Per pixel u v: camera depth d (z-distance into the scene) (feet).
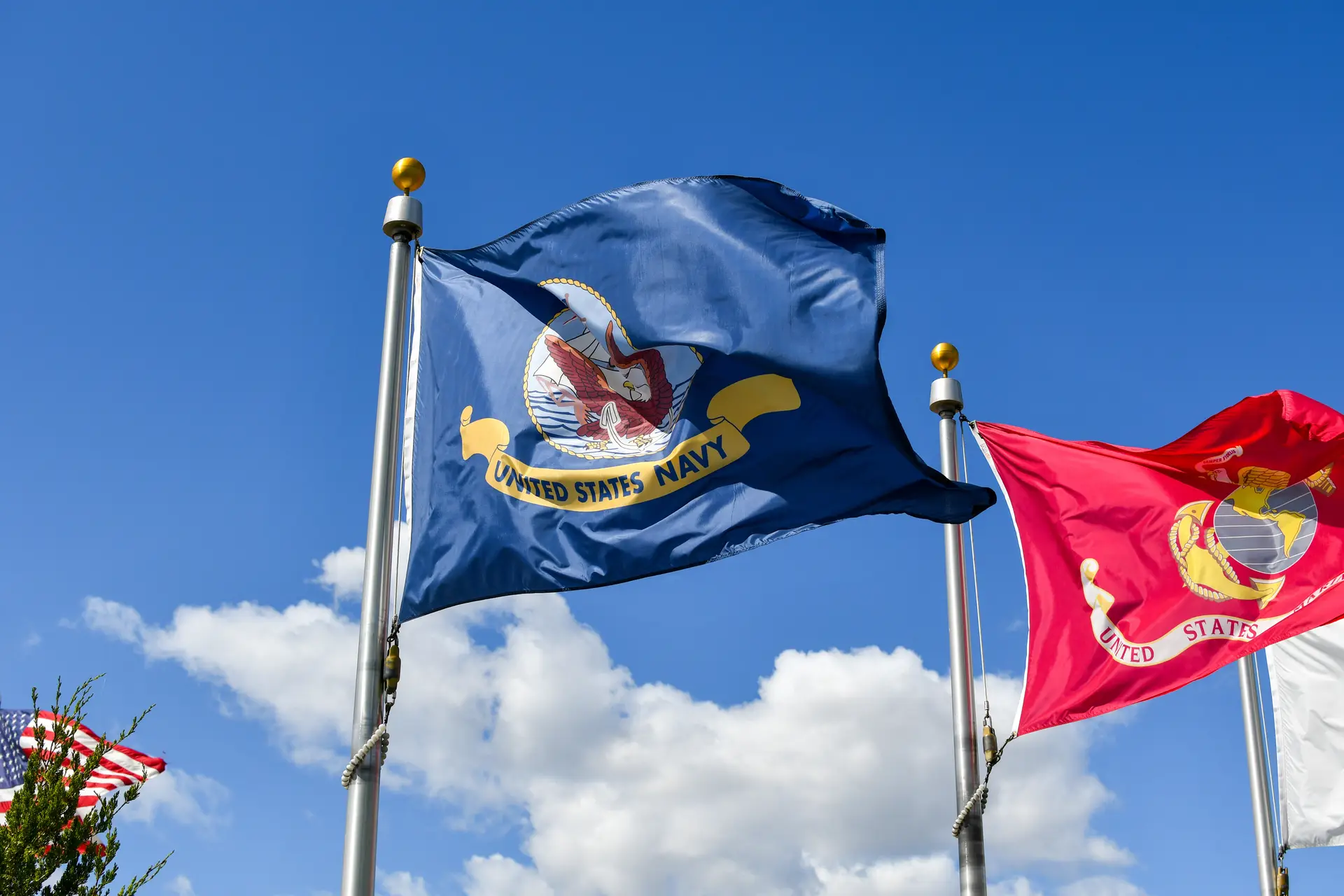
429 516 38.34
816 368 38.27
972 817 45.88
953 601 49.08
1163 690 45.85
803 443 38.75
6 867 47.78
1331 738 58.23
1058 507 49.44
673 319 39.11
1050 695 46.65
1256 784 60.80
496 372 39.65
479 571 37.58
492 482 38.50
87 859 49.65
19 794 49.80
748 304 38.88
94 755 51.65
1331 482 48.11
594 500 38.32
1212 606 46.96
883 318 38.34
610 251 40.16
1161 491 48.67
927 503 38.75
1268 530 47.80
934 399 52.11
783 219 39.68
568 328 39.86
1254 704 61.82
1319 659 59.26
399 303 40.22
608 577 37.42
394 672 35.45
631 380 39.63
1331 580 46.65
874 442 38.70
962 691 47.98
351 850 32.83
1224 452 48.88
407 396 40.01
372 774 33.73
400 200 40.91
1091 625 47.37
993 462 51.08
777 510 38.09
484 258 40.93
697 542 37.81
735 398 39.34
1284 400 48.57
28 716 57.72
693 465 38.63
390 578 36.63
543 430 38.99
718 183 40.22
